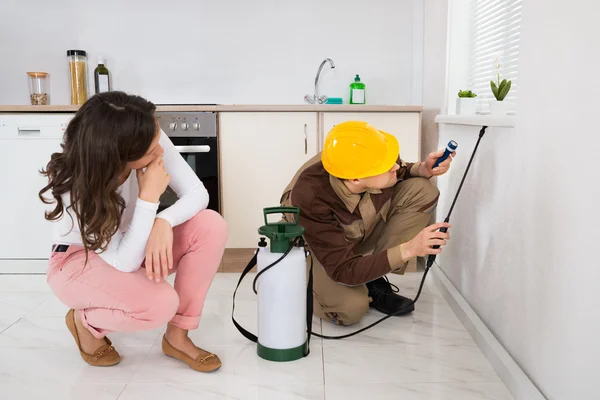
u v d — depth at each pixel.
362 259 1.87
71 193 1.45
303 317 1.86
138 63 3.46
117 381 1.71
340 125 1.89
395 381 1.70
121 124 1.39
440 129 2.82
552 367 1.41
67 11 3.43
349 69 3.47
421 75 3.40
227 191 2.98
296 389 1.65
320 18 3.43
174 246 1.77
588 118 1.21
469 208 2.26
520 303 1.66
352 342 2.00
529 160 1.58
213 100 3.49
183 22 3.43
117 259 1.58
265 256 1.81
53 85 3.48
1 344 2.02
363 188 1.93
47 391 1.65
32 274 3.00
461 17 2.71
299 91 3.48
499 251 1.86
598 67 1.17
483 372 1.76
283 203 2.21
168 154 1.72
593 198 1.19
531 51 1.57
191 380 1.72
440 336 2.05
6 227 2.97
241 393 1.63
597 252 1.17
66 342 2.04
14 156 2.91
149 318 1.66
